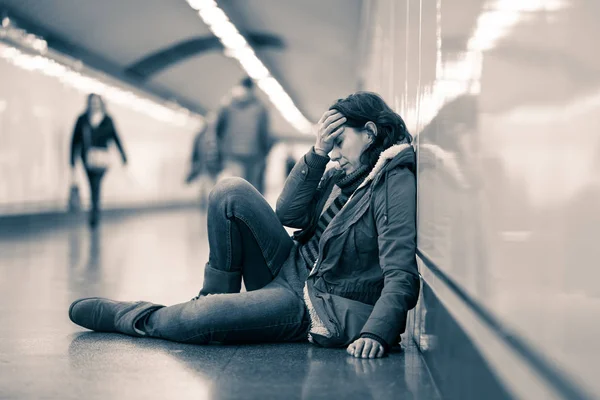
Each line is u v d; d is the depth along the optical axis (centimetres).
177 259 772
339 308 295
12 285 539
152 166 2564
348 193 317
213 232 321
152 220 1850
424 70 291
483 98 167
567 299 108
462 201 193
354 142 312
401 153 302
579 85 104
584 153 102
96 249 912
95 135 1302
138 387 231
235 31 2084
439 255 236
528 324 127
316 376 246
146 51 2184
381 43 772
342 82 3048
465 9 191
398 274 286
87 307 334
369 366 262
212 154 1975
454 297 210
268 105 3800
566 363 107
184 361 271
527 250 129
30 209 1432
